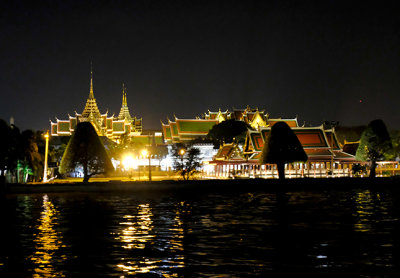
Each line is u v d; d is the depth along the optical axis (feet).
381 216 141.90
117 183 250.16
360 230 116.37
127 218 142.20
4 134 265.75
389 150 314.96
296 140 282.56
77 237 110.01
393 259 86.74
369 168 340.59
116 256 90.53
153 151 494.59
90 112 638.12
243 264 84.02
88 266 83.41
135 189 245.04
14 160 278.05
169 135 573.33
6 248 97.96
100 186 243.60
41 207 176.14
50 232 117.50
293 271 79.46
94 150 267.18
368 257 88.22
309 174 339.57
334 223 128.26
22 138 296.92
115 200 204.13
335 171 343.26
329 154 340.18
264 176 331.16
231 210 160.76
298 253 91.56
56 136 643.86
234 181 256.73
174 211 159.43
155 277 76.95
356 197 211.82
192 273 78.79
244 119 597.11
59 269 81.87
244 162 336.90
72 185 244.42
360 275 77.20
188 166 330.13
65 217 145.48
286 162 281.33
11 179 314.96
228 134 484.33
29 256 91.04
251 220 135.33
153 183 250.37
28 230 120.78
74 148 266.36
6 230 120.16
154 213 154.10
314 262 84.99
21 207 176.24
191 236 110.01
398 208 163.12
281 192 246.27
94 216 147.23
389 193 235.40
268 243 101.09
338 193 236.84
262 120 568.82
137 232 116.37
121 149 479.41
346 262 84.84
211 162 356.18
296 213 150.82
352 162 348.38
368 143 315.58
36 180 349.61
